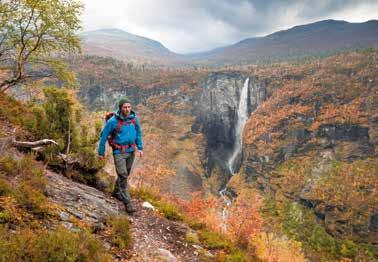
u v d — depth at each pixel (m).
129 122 6.56
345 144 184.00
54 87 8.09
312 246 117.06
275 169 196.25
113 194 7.20
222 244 6.99
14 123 7.95
